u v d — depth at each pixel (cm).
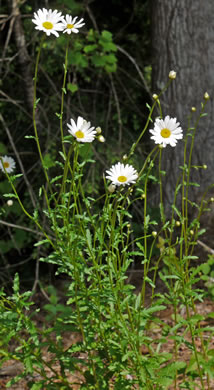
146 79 671
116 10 707
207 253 500
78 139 192
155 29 563
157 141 200
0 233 595
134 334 208
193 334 218
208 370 218
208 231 518
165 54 557
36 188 558
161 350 369
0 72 574
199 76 547
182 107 551
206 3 544
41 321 472
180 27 548
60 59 603
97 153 536
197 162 545
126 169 198
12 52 654
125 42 694
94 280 214
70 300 211
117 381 215
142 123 648
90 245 207
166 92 557
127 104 625
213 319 405
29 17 606
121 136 562
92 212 470
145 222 211
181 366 215
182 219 228
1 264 593
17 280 212
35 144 576
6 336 211
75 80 577
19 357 218
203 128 545
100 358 218
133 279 520
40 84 616
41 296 539
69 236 202
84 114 575
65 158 202
